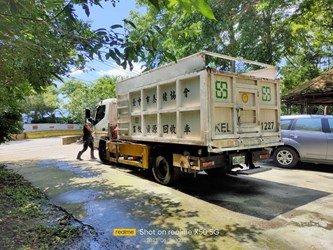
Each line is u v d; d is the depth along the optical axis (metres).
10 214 4.10
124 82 7.31
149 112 6.23
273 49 10.88
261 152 5.61
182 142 5.21
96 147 9.70
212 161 5.02
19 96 6.33
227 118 4.89
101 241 3.27
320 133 7.26
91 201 4.81
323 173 7.04
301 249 3.03
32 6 2.09
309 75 15.55
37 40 2.67
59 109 32.31
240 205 4.56
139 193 5.30
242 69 10.44
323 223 3.76
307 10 9.68
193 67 4.95
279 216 4.04
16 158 10.89
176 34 3.53
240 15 9.89
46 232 3.48
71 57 3.33
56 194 5.32
